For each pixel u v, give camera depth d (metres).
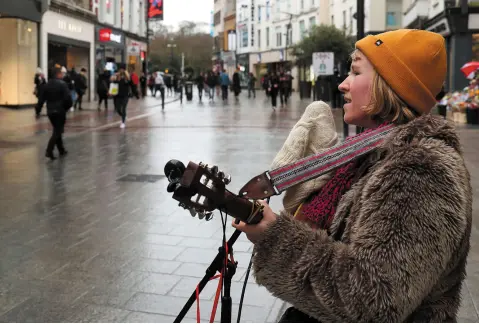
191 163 1.27
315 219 1.58
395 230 1.23
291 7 55.69
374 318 1.21
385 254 1.22
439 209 1.23
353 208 1.38
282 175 1.41
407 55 1.44
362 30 8.45
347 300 1.23
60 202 7.03
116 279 4.38
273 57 60.50
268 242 1.37
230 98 40.78
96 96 34.38
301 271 1.30
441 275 1.32
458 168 1.28
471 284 4.11
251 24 65.94
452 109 17.72
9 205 6.86
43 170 9.35
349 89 1.55
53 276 4.45
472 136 13.37
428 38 1.46
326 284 1.27
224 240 1.51
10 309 3.82
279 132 15.05
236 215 1.35
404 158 1.29
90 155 11.05
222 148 11.87
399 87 1.44
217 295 1.52
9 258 4.89
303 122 3.01
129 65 44.78
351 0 40.75
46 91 10.45
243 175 8.75
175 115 21.98
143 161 10.27
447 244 1.23
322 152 1.43
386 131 1.44
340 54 34.91
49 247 5.20
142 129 16.12
